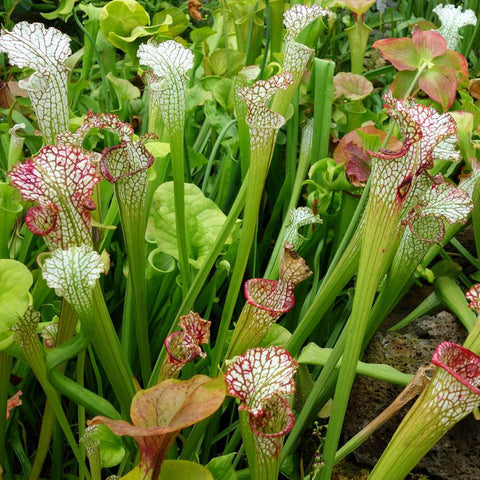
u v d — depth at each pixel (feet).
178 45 1.97
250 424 1.55
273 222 3.34
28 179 1.59
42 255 1.76
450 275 2.99
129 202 1.83
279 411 1.59
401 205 1.63
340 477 2.74
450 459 2.64
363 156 2.87
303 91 3.64
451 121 1.68
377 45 3.21
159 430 1.38
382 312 2.47
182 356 1.84
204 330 1.79
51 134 2.01
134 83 4.17
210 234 2.61
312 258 3.24
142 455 1.51
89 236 1.71
